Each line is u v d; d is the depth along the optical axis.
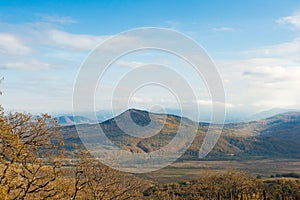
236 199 74.75
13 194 20.53
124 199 33.66
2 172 18.97
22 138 19.61
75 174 26.42
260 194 73.75
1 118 18.95
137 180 35.59
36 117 20.05
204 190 78.00
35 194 21.55
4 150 18.64
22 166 19.61
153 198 67.94
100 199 30.56
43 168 20.16
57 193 21.91
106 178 31.52
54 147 20.42
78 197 26.20
